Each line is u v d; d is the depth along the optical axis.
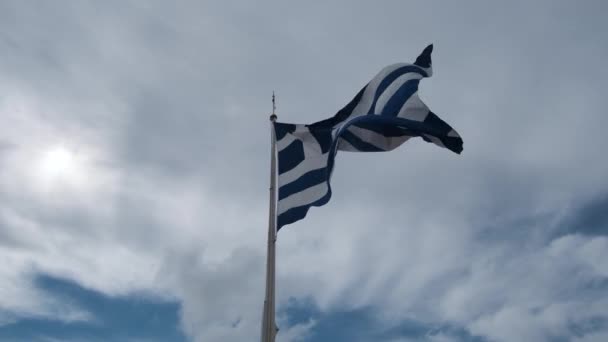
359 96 16.22
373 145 15.91
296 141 15.02
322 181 14.25
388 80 16.38
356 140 15.85
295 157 14.77
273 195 14.12
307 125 15.28
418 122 15.76
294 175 14.45
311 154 14.79
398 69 16.61
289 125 15.30
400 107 15.95
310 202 13.91
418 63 17.03
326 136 15.14
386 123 15.59
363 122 15.27
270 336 11.46
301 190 14.12
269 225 13.53
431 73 16.98
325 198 13.97
